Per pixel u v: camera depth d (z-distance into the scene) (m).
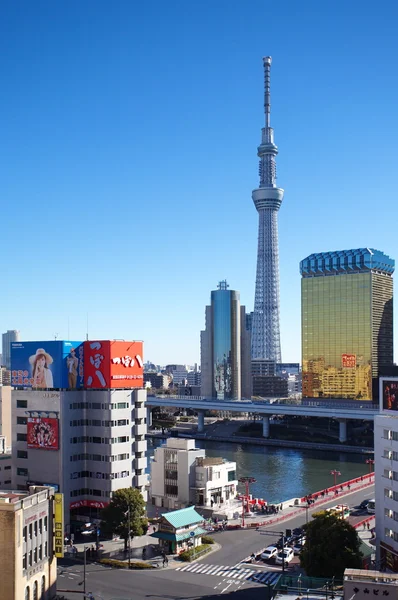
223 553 140.75
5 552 98.19
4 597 97.75
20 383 173.88
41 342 169.62
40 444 166.75
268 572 127.06
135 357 173.12
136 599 111.69
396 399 128.50
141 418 172.25
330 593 94.81
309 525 119.06
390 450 127.06
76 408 167.50
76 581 122.00
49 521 112.19
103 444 165.38
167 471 193.38
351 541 114.94
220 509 180.62
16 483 172.50
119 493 142.38
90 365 168.62
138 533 141.12
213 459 194.25
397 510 123.00
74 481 165.38
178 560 135.38
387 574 86.38
